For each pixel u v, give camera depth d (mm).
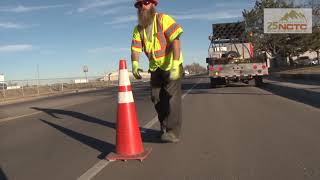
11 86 20766
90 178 2650
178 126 3621
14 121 6020
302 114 5324
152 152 3256
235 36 12422
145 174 2674
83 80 28172
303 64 29000
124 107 3086
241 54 12445
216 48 12469
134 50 3443
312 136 3758
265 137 3764
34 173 2867
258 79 11727
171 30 3363
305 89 9234
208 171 2697
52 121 5730
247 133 4000
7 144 4035
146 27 3412
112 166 2895
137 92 12453
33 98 15180
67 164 3055
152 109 6660
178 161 2965
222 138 3775
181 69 3512
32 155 3451
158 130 4320
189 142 3625
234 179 2514
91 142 3873
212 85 12023
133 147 3078
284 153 3125
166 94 3553
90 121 5508
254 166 2783
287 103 6824
